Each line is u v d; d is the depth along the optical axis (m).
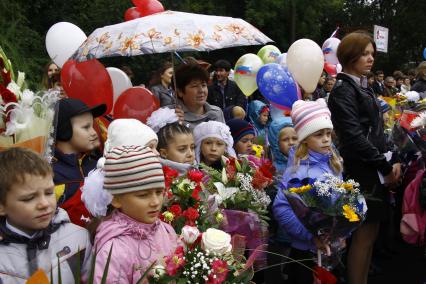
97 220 2.17
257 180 2.84
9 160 1.86
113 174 2.02
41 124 2.27
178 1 12.65
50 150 2.39
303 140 3.25
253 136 4.23
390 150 4.38
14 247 1.90
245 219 2.67
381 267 4.97
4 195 1.85
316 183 2.79
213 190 2.82
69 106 2.89
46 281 1.50
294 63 4.78
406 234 3.79
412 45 27.00
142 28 3.40
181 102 4.25
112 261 1.98
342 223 2.78
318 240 2.87
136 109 3.89
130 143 2.62
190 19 3.49
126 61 10.76
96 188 2.11
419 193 3.69
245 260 2.28
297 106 3.29
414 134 3.79
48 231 1.99
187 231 1.96
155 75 6.29
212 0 18.09
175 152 3.08
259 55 7.91
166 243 2.16
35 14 10.27
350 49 3.67
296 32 20.23
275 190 3.43
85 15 10.70
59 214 2.08
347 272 3.72
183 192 2.48
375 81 10.86
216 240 1.93
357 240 3.61
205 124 3.56
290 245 3.41
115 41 3.45
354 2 26.95
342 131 3.59
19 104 2.22
